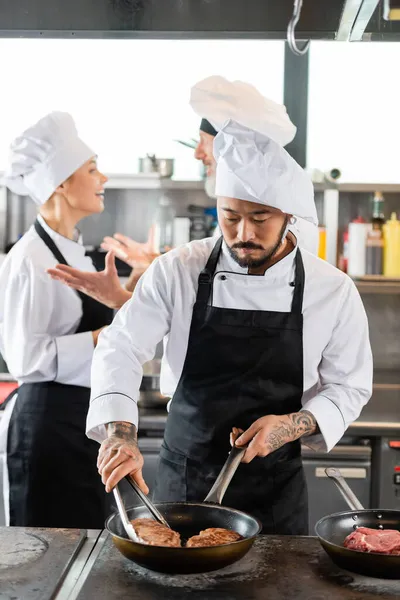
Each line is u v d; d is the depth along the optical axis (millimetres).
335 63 3779
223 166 1625
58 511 2389
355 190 3576
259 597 1219
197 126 3824
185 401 1801
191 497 1773
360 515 1490
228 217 1647
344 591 1242
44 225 2514
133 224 3861
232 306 1773
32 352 2371
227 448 1770
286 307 1781
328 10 1872
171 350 1837
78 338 2383
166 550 1232
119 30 1997
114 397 1652
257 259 1658
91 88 3816
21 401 2408
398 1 1562
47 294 2400
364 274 3521
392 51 3752
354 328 1829
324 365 1868
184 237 3678
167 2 1843
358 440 2912
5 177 2664
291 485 1781
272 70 3811
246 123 2252
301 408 1816
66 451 2379
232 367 1772
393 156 3803
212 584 1266
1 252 3803
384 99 3781
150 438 2934
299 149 3822
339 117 3803
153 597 1216
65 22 1955
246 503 1754
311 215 1633
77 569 1356
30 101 3824
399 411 3148
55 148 2482
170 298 1786
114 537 1288
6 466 2408
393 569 1259
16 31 2002
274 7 1866
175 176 3826
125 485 2842
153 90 3814
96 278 2332
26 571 1316
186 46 3795
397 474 2879
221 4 1846
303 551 1408
